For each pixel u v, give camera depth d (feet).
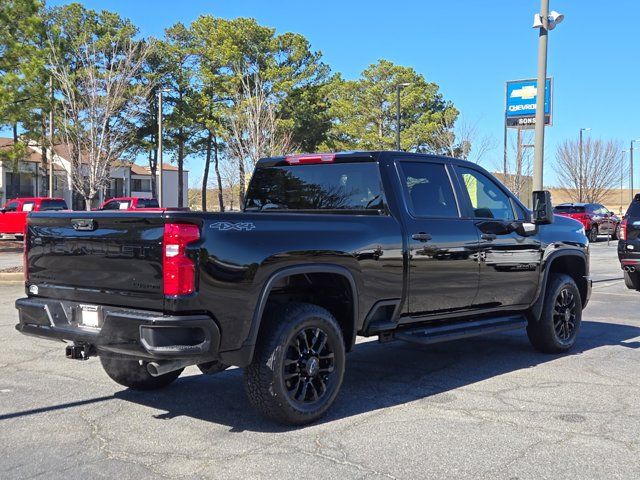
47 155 151.43
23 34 75.66
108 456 14.02
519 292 22.52
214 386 19.76
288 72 151.74
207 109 160.15
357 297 17.28
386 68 172.14
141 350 13.94
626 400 18.21
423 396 18.69
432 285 19.30
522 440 14.94
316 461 13.69
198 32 160.35
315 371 16.16
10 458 13.92
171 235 13.87
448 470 13.21
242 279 14.70
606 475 12.98
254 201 21.75
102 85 104.83
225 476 12.93
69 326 15.87
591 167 172.76
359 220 17.60
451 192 20.65
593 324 31.19
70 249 15.79
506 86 83.05
